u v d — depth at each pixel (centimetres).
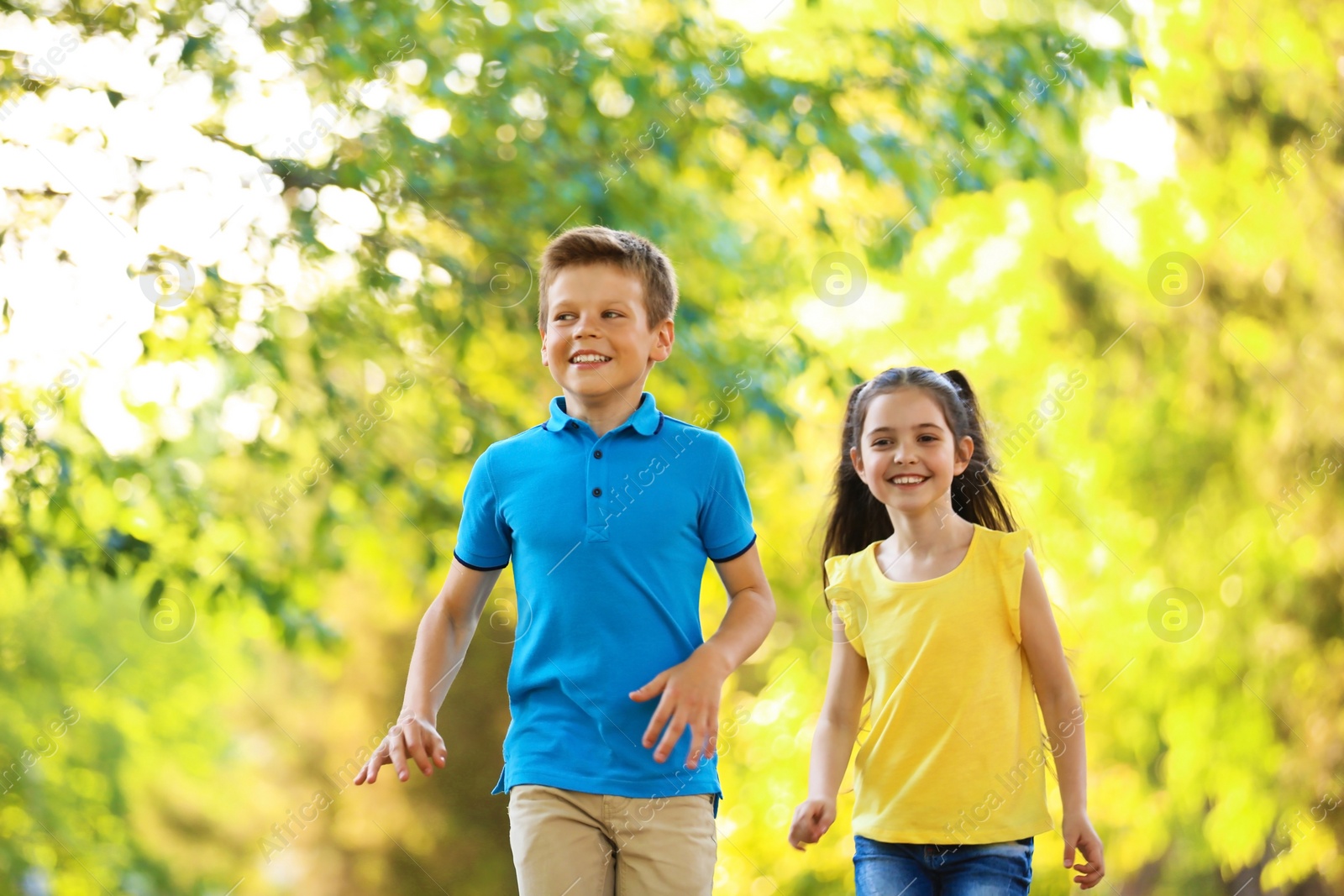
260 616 794
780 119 741
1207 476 1016
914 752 366
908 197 754
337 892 1424
